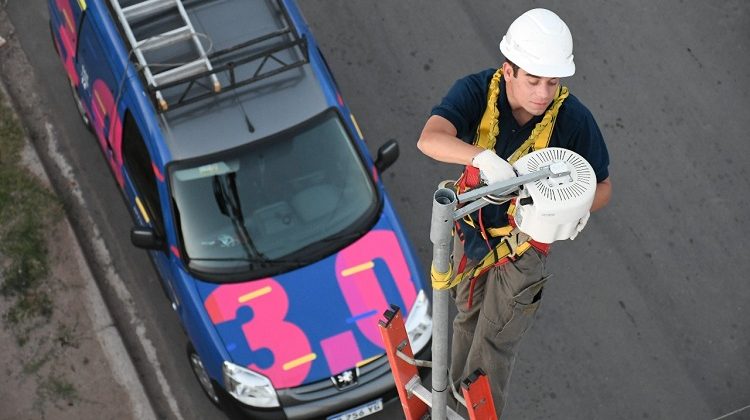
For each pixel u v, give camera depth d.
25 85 23.75
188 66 17.19
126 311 21.20
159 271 19.73
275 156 17.92
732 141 23.39
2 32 24.39
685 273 21.58
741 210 22.47
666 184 22.66
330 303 17.55
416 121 23.31
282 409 17.17
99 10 18.56
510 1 25.11
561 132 7.59
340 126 18.25
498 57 24.34
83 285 21.02
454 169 22.70
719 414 20.05
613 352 20.56
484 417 7.48
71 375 20.12
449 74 24.03
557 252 21.61
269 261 17.77
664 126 23.48
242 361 17.27
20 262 21.17
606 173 7.84
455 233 8.12
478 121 7.72
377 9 24.80
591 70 24.20
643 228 22.03
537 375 20.23
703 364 20.58
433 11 24.83
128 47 17.73
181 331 21.00
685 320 21.05
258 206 17.91
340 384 17.27
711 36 25.00
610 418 19.89
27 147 22.59
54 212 21.81
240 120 17.81
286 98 18.05
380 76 23.92
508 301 8.12
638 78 24.17
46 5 24.73
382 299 17.66
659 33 24.92
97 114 19.88
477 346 8.50
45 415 19.70
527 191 6.38
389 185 22.41
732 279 21.59
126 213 22.25
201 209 17.83
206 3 18.44
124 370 20.22
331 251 17.88
